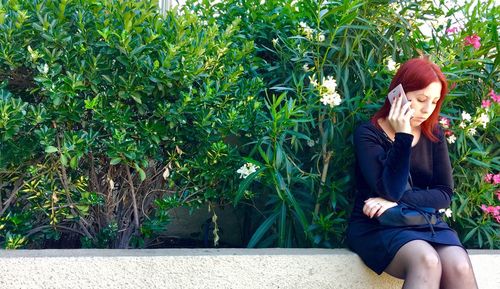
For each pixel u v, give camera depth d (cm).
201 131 208
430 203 197
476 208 258
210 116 209
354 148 216
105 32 184
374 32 248
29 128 189
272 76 268
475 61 248
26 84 200
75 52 189
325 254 192
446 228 193
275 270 183
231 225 281
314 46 246
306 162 252
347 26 231
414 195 197
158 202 212
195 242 276
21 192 208
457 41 266
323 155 229
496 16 288
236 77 219
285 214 218
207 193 221
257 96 250
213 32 215
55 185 204
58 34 185
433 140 212
